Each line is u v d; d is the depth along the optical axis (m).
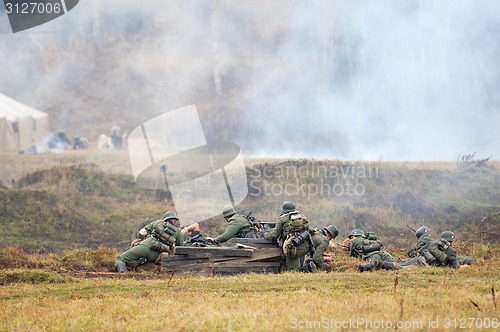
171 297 38.78
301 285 42.12
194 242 55.50
